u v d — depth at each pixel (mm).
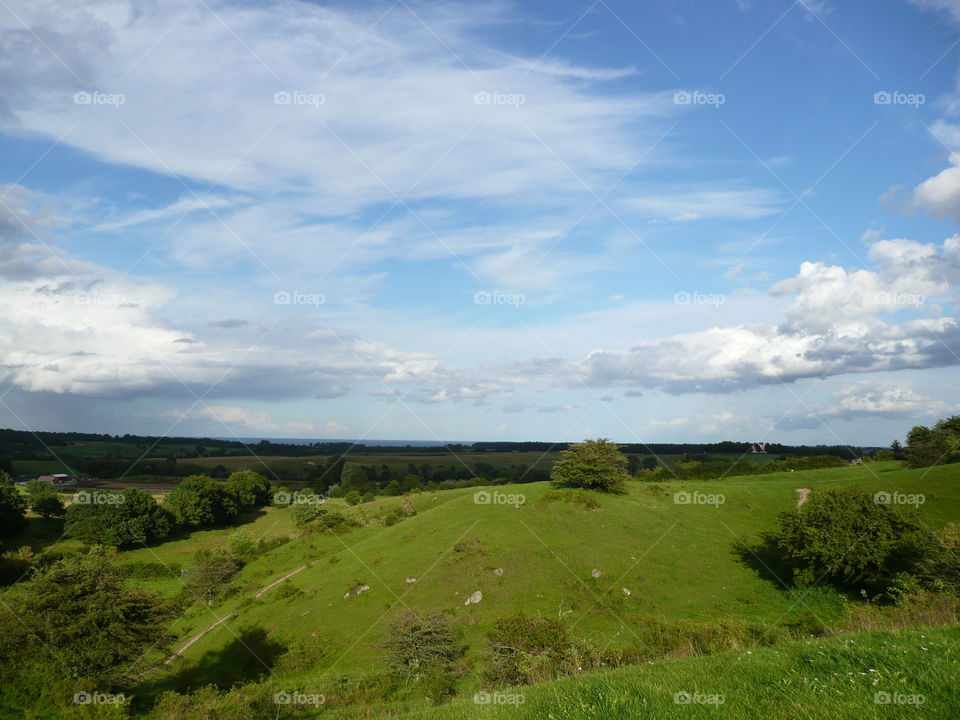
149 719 25562
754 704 8773
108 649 30172
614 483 73188
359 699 32000
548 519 64062
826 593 45469
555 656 28859
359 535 79000
